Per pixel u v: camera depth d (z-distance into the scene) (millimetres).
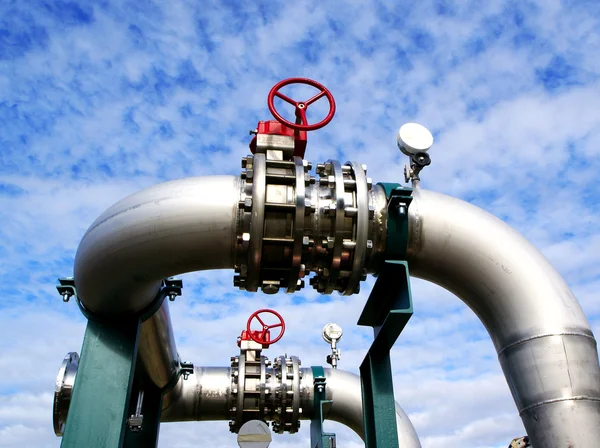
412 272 1777
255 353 2971
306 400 2963
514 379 1602
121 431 1682
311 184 1677
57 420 2367
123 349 1808
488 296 1677
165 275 1716
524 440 2656
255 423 1971
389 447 1709
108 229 1643
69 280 1914
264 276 1681
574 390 1503
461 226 1688
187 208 1609
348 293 1749
